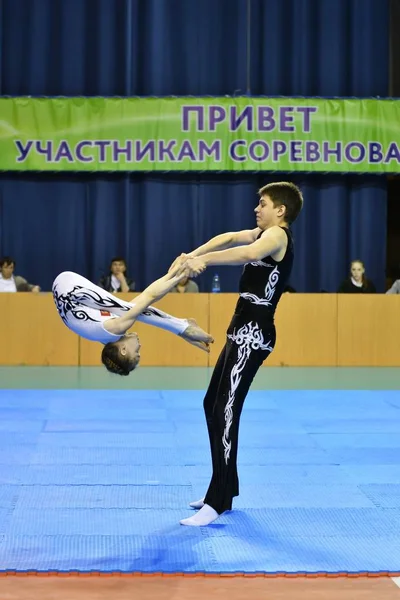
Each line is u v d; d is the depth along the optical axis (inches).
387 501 212.1
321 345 484.1
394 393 394.0
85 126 517.0
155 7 554.6
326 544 178.5
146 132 518.6
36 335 479.8
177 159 519.5
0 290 480.4
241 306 196.4
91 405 354.3
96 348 482.3
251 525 192.1
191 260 181.0
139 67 560.1
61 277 187.5
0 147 515.5
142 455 261.7
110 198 552.4
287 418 331.0
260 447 276.8
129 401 365.4
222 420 194.7
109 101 517.3
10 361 479.8
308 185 553.0
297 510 204.1
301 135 521.3
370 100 522.9
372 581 157.2
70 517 196.9
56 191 551.2
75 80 557.3
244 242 199.5
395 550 174.6
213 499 194.7
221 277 556.1
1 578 157.4
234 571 160.4
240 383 194.7
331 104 521.3
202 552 172.7
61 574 159.0
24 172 547.8
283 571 160.6
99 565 164.1
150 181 550.6
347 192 557.3
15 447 272.1
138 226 557.6
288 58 561.9
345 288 493.7
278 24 559.8
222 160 520.1
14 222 550.9
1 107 514.9
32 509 203.0
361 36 561.0
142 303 180.4
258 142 520.4
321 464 253.1
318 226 556.4
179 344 483.5
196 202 553.6
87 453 263.9
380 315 483.2
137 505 207.6
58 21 555.8
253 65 562.6
